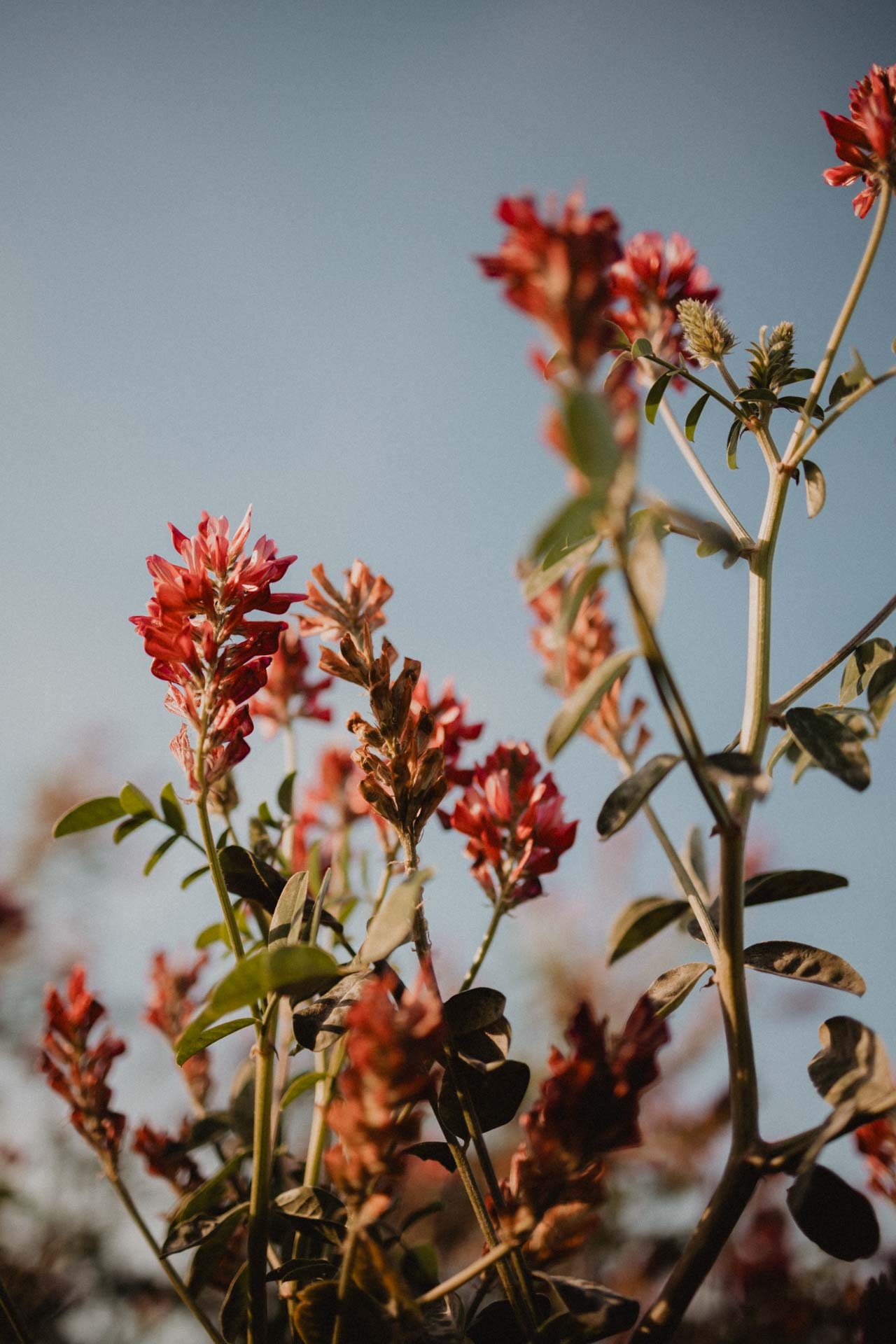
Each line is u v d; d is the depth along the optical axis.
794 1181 0.28
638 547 0.27
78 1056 0.34
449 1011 0.30
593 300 0.23
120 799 0.34
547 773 0.34
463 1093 0.29
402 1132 0.25
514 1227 0.25
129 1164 0.47
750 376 0.34
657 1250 0.46
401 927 0.26
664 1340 0.27
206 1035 0.29
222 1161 0.37
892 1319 0.31
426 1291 0.30
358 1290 0.27
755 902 0.32
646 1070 0.25
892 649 0.33
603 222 0.24
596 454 0.23
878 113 0.31
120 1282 0.45
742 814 0.29
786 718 0.30
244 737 0.31
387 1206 0.25
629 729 0.39
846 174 0.33
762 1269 0.40
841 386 0.32
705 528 0.29
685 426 0.34
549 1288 0.29
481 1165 0.28
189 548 0.32
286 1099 0.33
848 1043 0.28
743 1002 0.28
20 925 0.64
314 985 0.28
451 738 0.35
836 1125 0.26
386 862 0.36
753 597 0.31
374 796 0.30
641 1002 0.25
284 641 0.41
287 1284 0.30
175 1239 0.32
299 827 0.39
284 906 0.31
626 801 0.28
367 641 0.31
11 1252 0.44
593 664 0.39
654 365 0.36
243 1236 0.34
